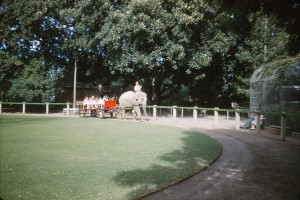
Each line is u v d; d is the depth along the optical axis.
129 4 26.64
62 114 33.47
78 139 13.17
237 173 7.66
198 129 18.03
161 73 33.34
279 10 8.44
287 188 6.45
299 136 14.45
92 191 6.04
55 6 32.69
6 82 37.31
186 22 26.09
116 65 28.66
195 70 32.50
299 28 8.77
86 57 36.50
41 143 11.91
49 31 34.94
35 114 32.81
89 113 29.42
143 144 11.89
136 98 25.27
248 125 18.75
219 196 5.94
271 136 14.83
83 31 30.61
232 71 34.69
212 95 39.00
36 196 5.72
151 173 7.42
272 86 17.81
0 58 34.59
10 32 33.94
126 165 8.24
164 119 27.20
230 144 12.31
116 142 12.38
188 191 6.20
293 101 15.99
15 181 6.68
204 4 25.42
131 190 6.12
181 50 26.78
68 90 47.38
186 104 43.78
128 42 27.91
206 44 29.77
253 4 8.91
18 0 31.72
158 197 5.82
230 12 9.83
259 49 30.70
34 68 36.44
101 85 41.09
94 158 9.12
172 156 9.48
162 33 27.05
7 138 13.25
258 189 6.38
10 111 38.06
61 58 37.34
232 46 31.75
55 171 7.54
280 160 9.20
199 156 9.50
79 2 29.05
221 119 28.97
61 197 5.68
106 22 28.38
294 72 16.36
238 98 39.78
